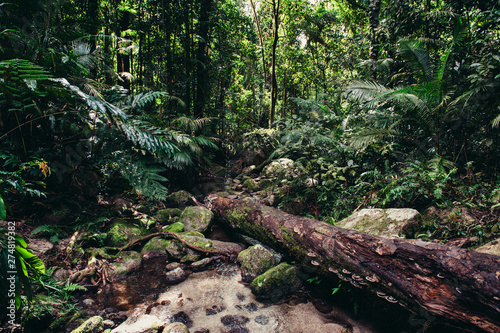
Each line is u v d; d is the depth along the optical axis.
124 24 6.73
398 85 5.58
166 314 2.25
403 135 4.39
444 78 4.32
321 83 13.76
